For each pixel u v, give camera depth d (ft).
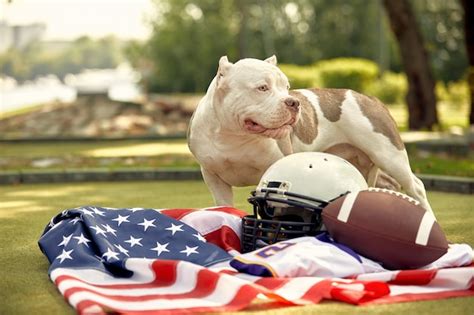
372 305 9.95
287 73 82.38
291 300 9.92
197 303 9.94
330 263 11.06
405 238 11.14
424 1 131.44
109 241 12.38
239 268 11.12
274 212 12.28
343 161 12.57
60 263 11.82
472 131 34.71
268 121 12.77
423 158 31.58
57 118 66.23
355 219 11.37
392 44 141.79
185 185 26.00
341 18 167.73
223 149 13.83
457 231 15.88
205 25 156.25
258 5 164.66
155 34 160.66
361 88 92.38
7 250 14.56
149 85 153.79
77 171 27.73
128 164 30.35
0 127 58.13
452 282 10.69
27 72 260.83
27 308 10.28
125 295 10.37
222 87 13.20
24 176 27.45
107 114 69.21
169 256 12.26
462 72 128.36
